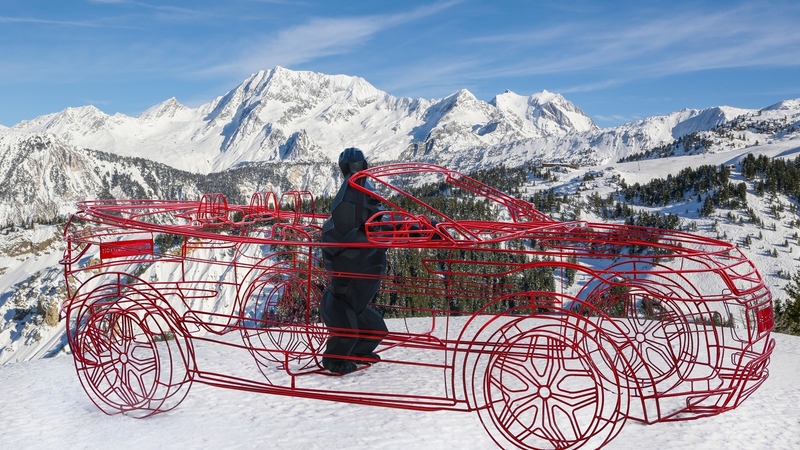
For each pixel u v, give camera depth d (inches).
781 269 6441.9
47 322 6328.7
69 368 443.8
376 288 395.5
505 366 292.2
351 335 366.3
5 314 6476.4
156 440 292.7
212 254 4156.0
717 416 317.4
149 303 339.3
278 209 467.8
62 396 371.6
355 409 332.2
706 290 3486.7
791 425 302.8
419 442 283.0
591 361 277.3
